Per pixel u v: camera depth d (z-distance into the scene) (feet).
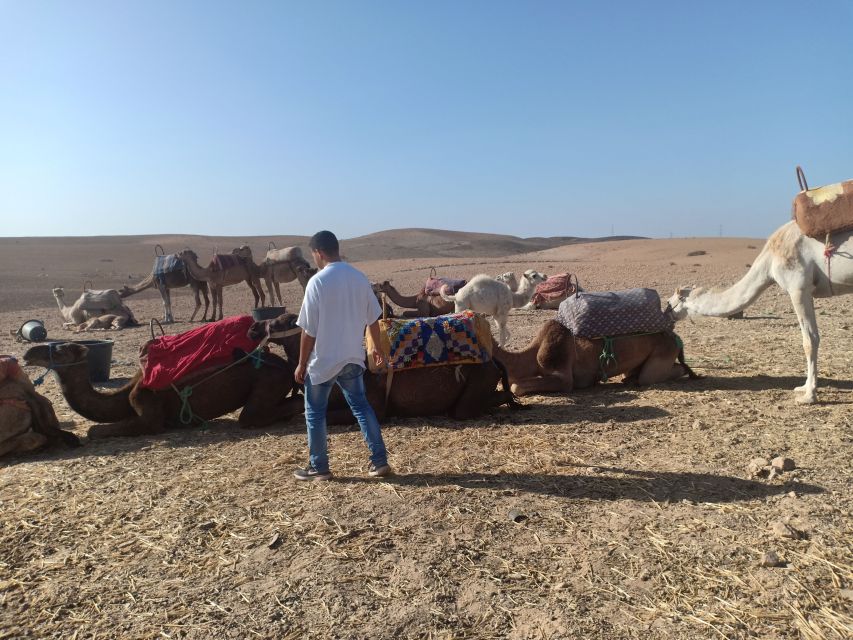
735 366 33.40
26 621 12.25
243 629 11.84
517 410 26.37
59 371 23.84
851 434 21.33
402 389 24.88
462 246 397.39
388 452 21.15
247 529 15.71
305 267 78.84
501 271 136.46
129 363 41.86
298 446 22.21
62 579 13.73
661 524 15.40
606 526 15.40
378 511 16.51
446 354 24.71
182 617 12.25
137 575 13.82
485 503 16.87
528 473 18.92
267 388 24.68
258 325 25.26
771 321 49.57
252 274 75.61
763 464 18.33
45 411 22.68
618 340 29.25
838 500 16.37
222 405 24.94
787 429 22.24
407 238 442.91
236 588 13.20
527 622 11.84
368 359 24.48
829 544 14.19
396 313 61.98
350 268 18.17
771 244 26.66
